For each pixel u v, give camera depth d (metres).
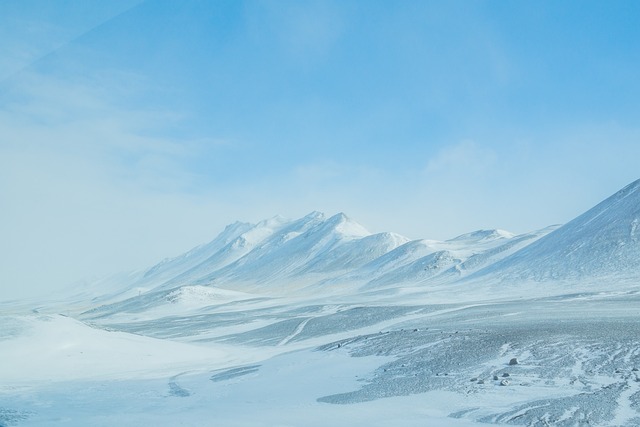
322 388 22.73
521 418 15.31
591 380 18.86
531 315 44.34
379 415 16.81
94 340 40.81
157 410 20.58
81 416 19.75
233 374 29.19
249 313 99.19
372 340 34.19
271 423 16.28
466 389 19.33
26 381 30.08
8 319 42.56
